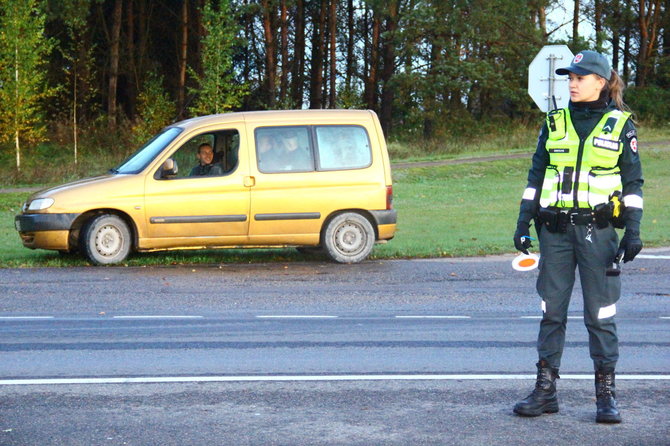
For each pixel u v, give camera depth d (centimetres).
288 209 2109
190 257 2191
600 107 855
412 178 4375
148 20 8206
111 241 2052
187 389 956
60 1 6247
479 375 1020
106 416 850
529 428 809
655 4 9225
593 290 847
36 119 5191
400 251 2295
